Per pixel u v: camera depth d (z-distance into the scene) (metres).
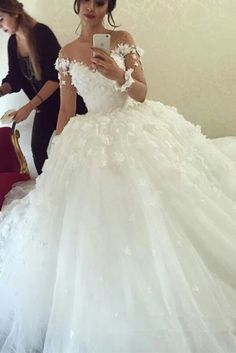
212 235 1.44
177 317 1.27
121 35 1.73
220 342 1.27
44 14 2.33
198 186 1.54
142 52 1.75
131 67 1.69
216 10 2.33
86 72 1.67
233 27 2.35
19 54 2.26
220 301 1.34
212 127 2.52
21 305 1.44
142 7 2.33
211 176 1.63
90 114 1.73
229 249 1.43
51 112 2.33
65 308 1.34
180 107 2.48
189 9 2.33
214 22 2.35
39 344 1.42
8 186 2.10
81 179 1.52
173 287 1.30
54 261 1.45
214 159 1.69
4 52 2.41
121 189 1.45
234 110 2.49
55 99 2.29
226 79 2.44
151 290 1.30
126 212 1.41
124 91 1.67
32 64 2.20
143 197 1.42
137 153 1.54
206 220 1.46
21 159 2.21
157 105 1.76
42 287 1.44
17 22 2.11
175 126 1.69
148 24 2.36
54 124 2.36
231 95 2.46
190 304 1.28
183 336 1.25
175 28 2.36
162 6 2.33
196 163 1.63
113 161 1.52
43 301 1.43
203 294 1.32
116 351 1.28
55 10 2.33
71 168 1.56
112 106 1.71
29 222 1.56
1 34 2.37
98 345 1.28
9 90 2.34
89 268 1.34
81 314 1.30
